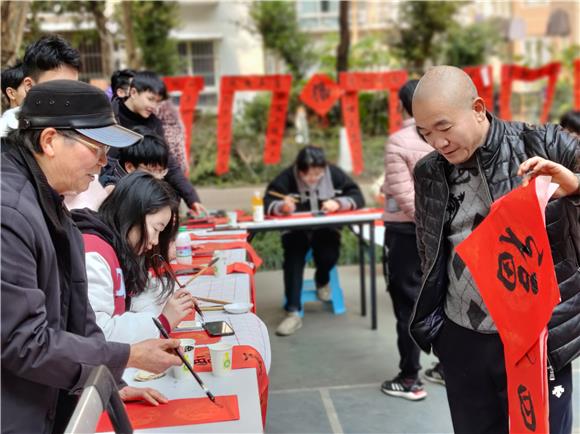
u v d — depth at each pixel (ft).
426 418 9.46
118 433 3.95
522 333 4.78
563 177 4.91
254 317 6.99
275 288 16.92
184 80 19.02
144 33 36.29
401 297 9.98
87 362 4.01
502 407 5.95
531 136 5.46
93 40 31.68
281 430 9.10
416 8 38.32
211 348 5.32
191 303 6.15
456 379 6.18
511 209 4.68
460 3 38.88
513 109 44.14
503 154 5.46
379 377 11.02
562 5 51.19
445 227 5.98
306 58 40.16
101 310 5.54
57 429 4.61
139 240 6.11
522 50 51.80
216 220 13.19
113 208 6.05
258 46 43.04
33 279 3.88
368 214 13.21
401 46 39.29
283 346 12.69
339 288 14.76
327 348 12.51
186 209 16.65
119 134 4.20
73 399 4.62
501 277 4.89
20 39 14.47
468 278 5.84
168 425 4.45
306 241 13.79
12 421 3.99
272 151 21.27
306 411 9.73
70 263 4.34
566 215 5.28
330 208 13.65
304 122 36.63
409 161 9.51
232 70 43.21
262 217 12.87
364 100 39.06
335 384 10.77
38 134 4.04
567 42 51.57
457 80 5.20
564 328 5.41
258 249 19.43
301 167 13.84
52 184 4.19
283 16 39.27
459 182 5.81
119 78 11.05
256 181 34.47
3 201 3.82
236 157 35.22
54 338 3.90
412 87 9.42
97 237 5.82
